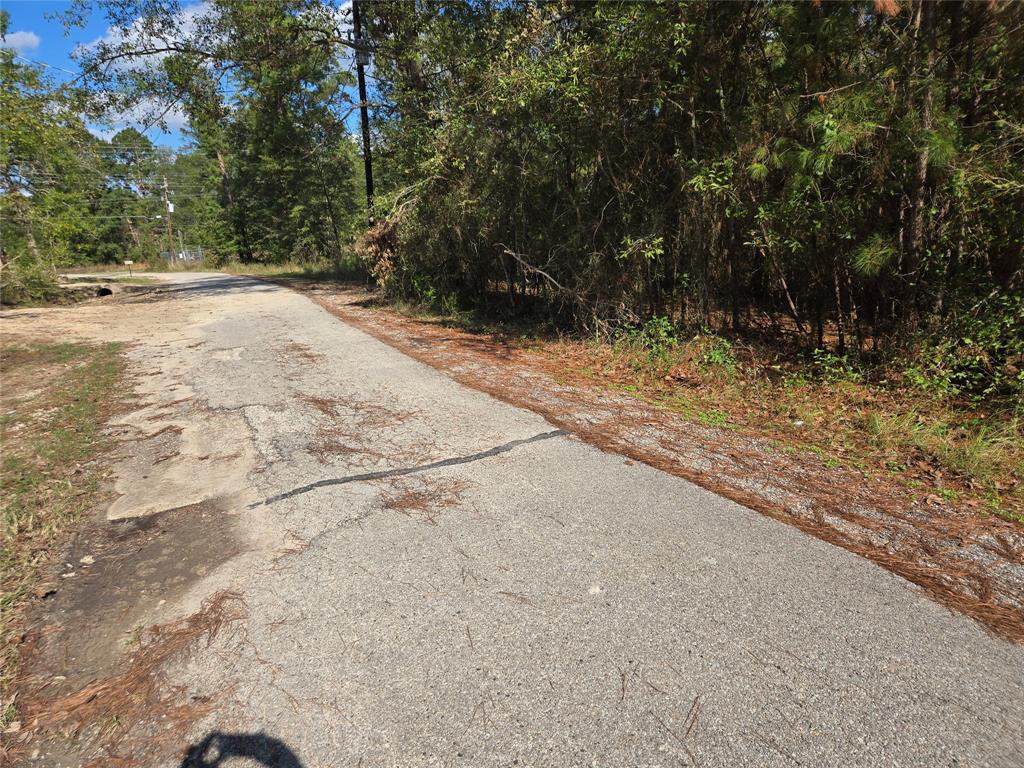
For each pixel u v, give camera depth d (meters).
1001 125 4.92
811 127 5.51
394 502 3.46
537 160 8.84
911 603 2.49
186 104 15.16
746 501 3.44
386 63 13.71
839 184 5.66
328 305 13.46
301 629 2.37
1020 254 5.04
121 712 2.00
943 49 5.35
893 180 5.54
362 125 13.82
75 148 17.28
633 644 2.25
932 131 4.98
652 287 7.99
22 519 3.34
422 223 10.54
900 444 4.30
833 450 4.28
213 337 9.52
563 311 9.37
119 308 14.79
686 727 1.88
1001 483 3.65
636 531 3.09
